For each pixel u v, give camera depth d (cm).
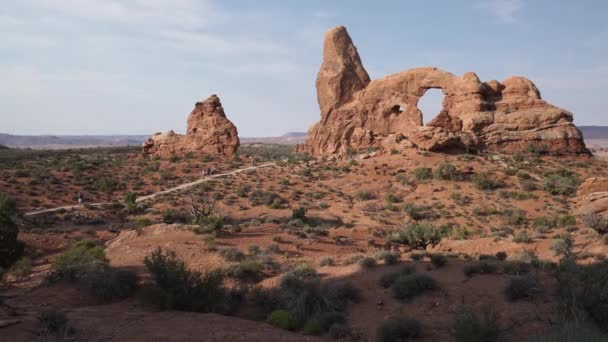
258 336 1329
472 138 8112
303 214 4691
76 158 10500
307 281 1983
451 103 9469
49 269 2305
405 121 9912
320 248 3128
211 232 3259
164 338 1235
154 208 5612
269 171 8256
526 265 1964
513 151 8350
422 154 7675
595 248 2303
